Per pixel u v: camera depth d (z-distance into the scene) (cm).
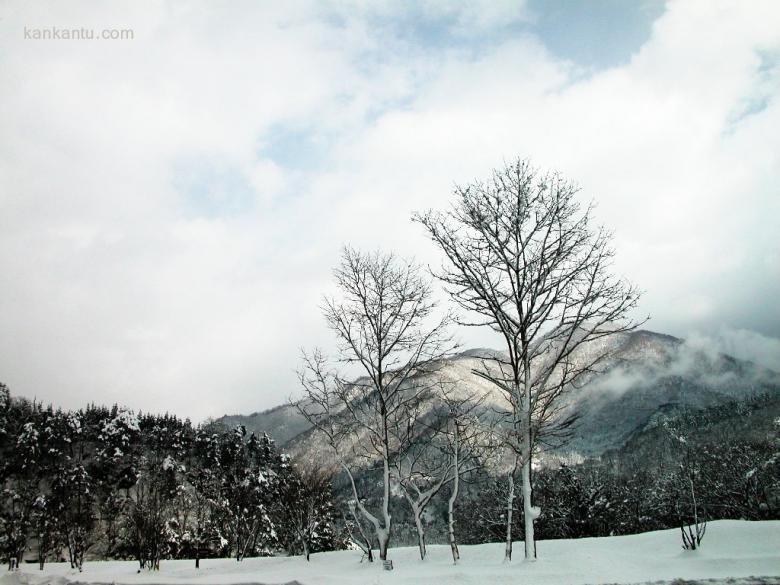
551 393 1605
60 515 4003
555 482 4166
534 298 1614
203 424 8400
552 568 1325
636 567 1306
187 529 4588
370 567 1855
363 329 2023
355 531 3116
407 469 2086
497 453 2048
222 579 1419
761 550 1524
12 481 6259
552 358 1728
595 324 1600
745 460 4119
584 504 3844
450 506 1948
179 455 7738
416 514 2058
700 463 3794
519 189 1717
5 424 7325
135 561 3481
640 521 3912
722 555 1484
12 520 4294
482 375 1673
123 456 7238
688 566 1293
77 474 5638
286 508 3512
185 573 2130
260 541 4631
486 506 3919
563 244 1662
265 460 7238
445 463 2111
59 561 4466
